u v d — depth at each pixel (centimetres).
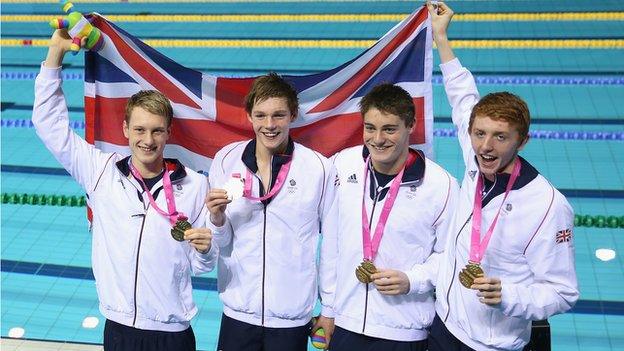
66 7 469
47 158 986
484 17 1521
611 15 1490
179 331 450
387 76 511
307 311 452
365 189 429
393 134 396
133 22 1587
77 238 806
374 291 429
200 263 430
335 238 442
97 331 659
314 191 437
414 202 418
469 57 1311
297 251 441
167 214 429
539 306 372
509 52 1333
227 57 1357
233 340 458
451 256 411
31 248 786
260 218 435
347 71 507
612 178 904
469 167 409
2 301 698
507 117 357
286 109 414
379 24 1520
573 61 1281
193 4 1703
